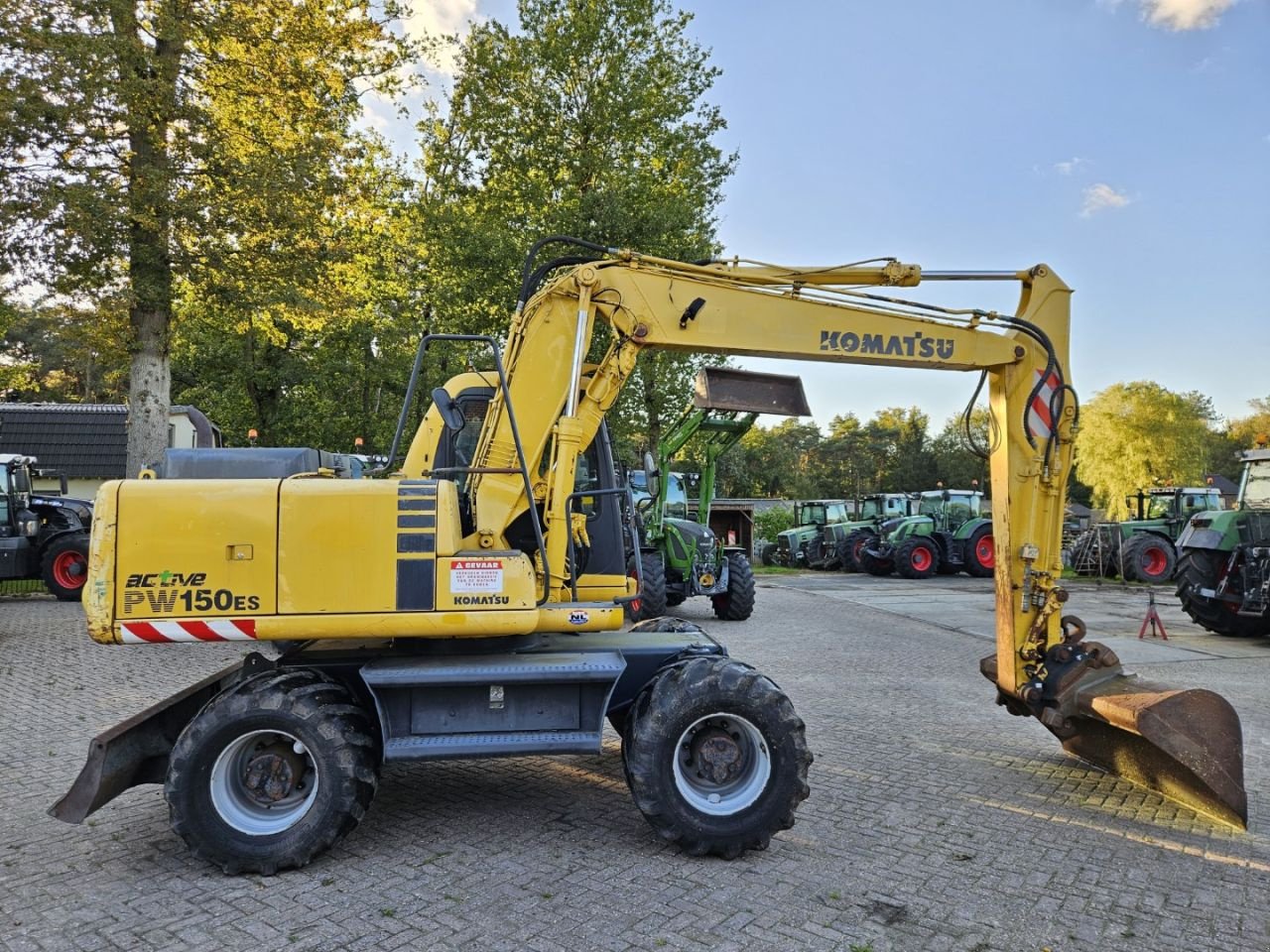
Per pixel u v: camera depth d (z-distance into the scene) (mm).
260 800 3967
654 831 4270
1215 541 10719
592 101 18969
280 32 14688
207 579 3959
